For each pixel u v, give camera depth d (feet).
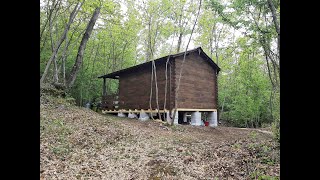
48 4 51.62
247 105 69.62
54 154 19.54
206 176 16.46
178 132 36.55
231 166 17.78
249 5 41.47
